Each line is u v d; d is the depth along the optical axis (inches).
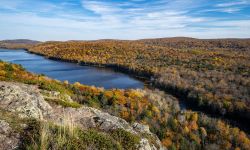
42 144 180.2
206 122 1498.5
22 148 183.3
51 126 217.3
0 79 512.1
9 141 188.1
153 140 305.3
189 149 1155.3
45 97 353.1
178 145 1155.3
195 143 1215.6
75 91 1139.3
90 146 201.3
